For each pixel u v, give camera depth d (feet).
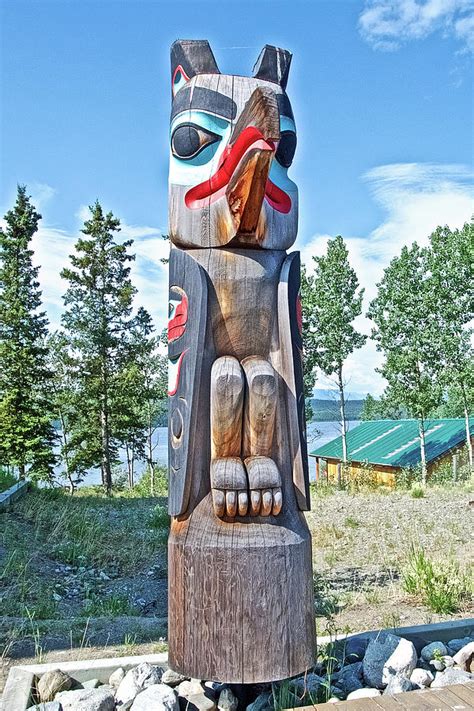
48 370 60.90
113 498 37.50
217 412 9.78
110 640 13.91
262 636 9.17
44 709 9.61
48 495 31.86
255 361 10.25
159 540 25.27
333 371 68.03
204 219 10.42
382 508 34.12
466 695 9.70
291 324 10.36
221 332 10.25
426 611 15.93
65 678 10.94
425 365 61.72
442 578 17.08
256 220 9.94
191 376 9.90
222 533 9.48
